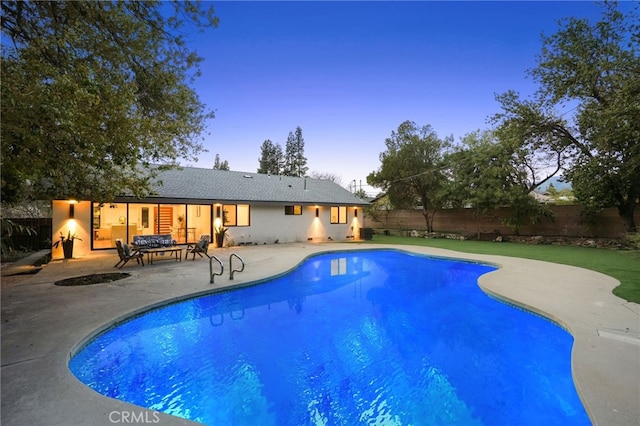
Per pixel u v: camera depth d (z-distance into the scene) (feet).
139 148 20.94
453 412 11.85
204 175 58.44
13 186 22.07
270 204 56.39
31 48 14.19
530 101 52.01
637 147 36.35
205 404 12.28
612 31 42.60
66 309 18.49
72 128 13.43
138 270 31.04
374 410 12.04
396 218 85.87
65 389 10.23
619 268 33.19
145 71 21.06
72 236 39.37
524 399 12.56
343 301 25.45
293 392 13.12
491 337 18.44
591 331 15.76
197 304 22.74
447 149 74.90
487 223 68.69
